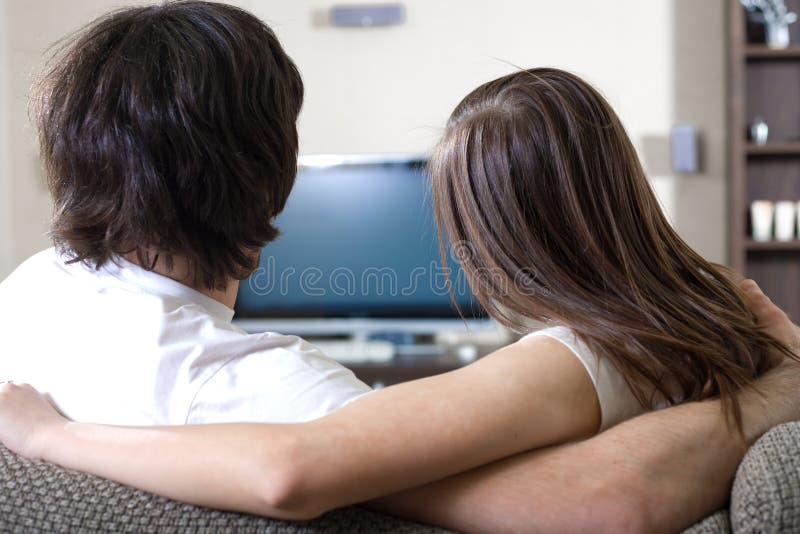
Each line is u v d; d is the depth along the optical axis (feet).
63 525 1.97
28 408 2.45
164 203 2.45
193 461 2.06
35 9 12.67
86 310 2.59
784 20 11.84
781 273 12.15
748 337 2.97
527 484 2.19
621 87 12.26
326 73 12.63
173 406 2.39
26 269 2.89
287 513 1.99
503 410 2.26
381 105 12.59
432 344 12.13
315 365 2.47
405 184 11.79
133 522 1.99
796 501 1.96
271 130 2.64
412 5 12.49
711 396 2.64
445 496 2.21
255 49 2.60
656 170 12.28
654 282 2.90
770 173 12.22
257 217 2.63
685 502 2.18
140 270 2.59
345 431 2.10
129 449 2.16
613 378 2.59
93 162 2.48
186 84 2.45
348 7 12.34
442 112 12.51
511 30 12.37
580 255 2.82
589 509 2.11
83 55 2.56
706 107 12.17
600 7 12.25
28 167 12.78
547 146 2.83
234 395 2.38
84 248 2.56
